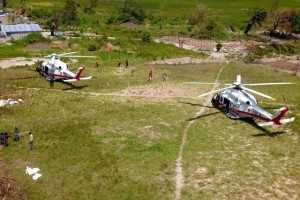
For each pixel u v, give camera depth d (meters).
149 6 154.38
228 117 51.06
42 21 118.44
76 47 85.62
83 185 35.91
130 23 123.88
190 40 107.94
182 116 50.94
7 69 68.56
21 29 94.75
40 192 35.09
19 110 51.31
